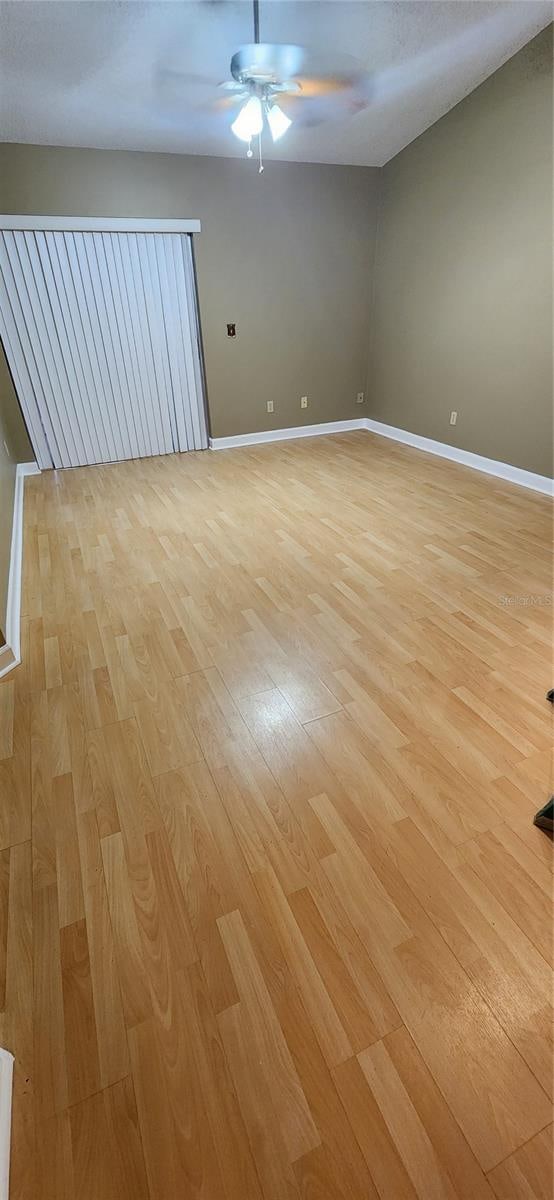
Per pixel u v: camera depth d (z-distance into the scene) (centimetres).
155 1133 92
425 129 407
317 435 567
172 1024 107
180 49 279
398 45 297
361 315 530
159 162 399
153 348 462
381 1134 91
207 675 206
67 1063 101
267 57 236
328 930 122
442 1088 96
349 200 473
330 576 279
